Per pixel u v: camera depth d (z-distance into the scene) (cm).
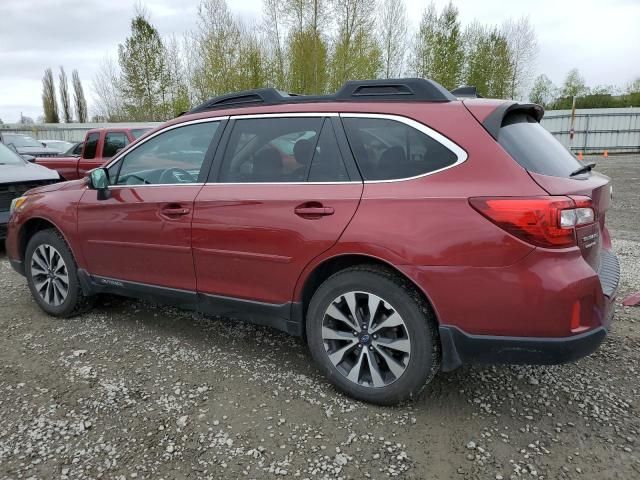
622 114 2739
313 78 2541
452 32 3077
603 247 311
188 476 231
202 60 2738
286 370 327
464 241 243
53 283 418
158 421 271
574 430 262
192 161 342
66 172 1052
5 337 380
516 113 288
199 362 339
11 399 293
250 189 307
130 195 361
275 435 260
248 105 330
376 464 238
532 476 229
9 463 239
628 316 411
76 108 5562
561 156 285
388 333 275
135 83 2936
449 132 260
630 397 293
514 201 235
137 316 422
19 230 432
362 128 283
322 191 282
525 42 3416
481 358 252
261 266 303
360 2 2473
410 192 259
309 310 296
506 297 239
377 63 2708
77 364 336
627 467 234
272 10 2572
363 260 279
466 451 246
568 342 236
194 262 332
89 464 239
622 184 1344
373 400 282
